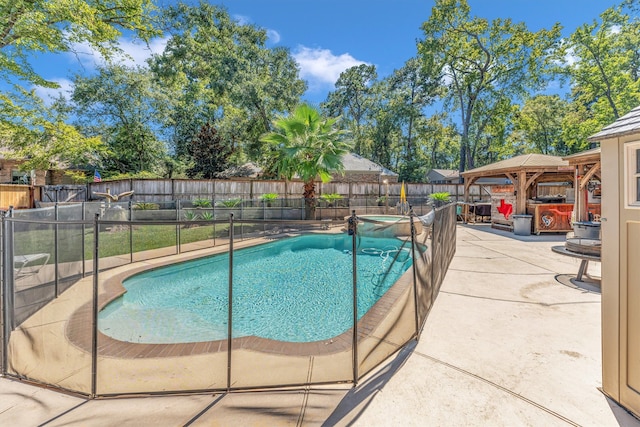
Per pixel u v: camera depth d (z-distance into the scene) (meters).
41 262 4.28
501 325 3.23
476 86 24.31
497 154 30.30
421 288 3.34
